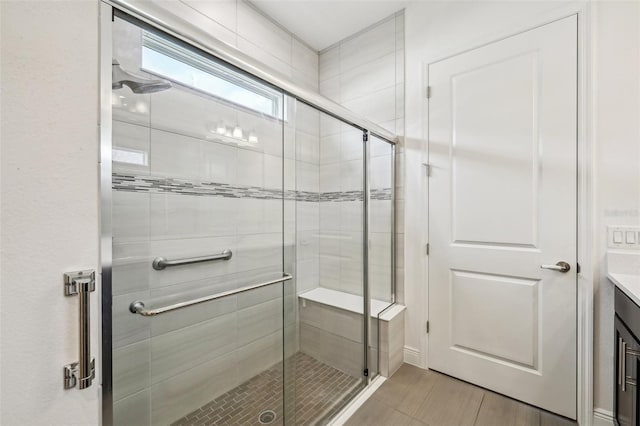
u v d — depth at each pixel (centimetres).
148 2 93
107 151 86
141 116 111
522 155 169
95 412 54
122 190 107
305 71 255
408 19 212
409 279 213
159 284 122
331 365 192
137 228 113
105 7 85
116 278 107
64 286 49
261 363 160
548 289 161
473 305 186
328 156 200
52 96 48
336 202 205
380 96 229
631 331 117
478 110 183
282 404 156
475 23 183
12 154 44
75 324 50
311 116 188
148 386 121
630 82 140
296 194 184
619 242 141
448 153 195
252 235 160
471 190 186
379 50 229
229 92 145
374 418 157
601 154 145
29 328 45
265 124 165
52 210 48
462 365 190
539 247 164
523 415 158
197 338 138
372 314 201
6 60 43
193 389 137
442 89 197
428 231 204
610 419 142
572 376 154
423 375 197
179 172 129
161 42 107
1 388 43
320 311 193
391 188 220
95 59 54
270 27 222
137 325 116
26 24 45
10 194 44
